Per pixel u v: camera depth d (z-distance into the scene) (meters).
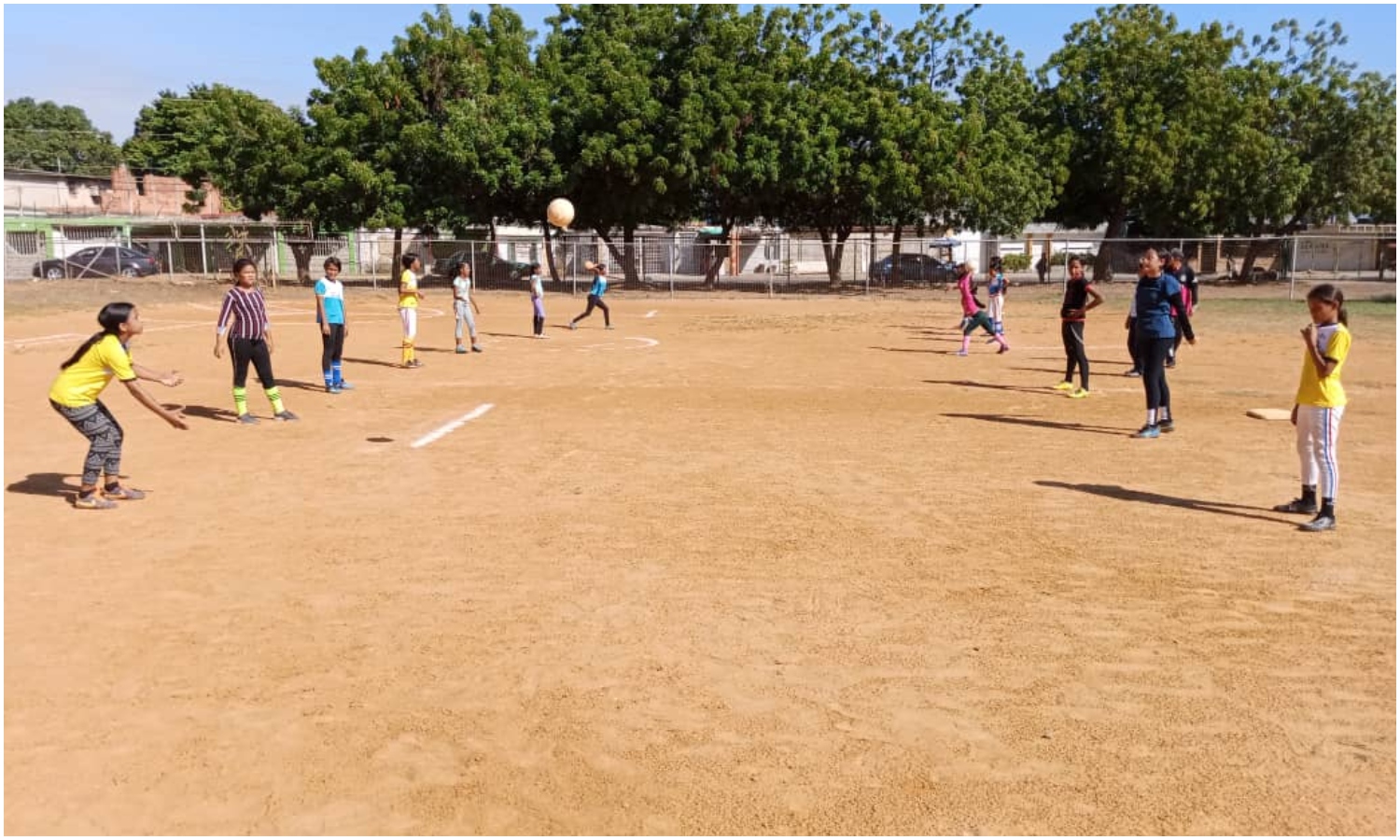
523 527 7.66
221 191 44.62
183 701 4.76
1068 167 46.28
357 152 41.12
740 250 62.03
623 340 22.77
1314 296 7.70
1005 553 7.06
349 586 6.35
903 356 19.67
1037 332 25.03
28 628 5.65
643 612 5.89
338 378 14.63
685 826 3.73
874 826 3.73
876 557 6.94
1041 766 4.17
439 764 4.18
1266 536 7.50
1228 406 13.63
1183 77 44.56
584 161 39.72
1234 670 5.12
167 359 18.30
